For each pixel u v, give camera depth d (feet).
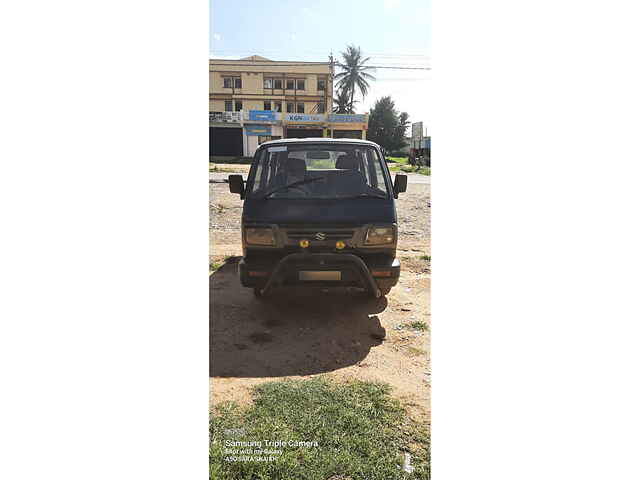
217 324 15.21
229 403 11.55
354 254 14.88
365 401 11.73
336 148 15.87
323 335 14.69
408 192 31.55
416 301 17.08
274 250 14.89
